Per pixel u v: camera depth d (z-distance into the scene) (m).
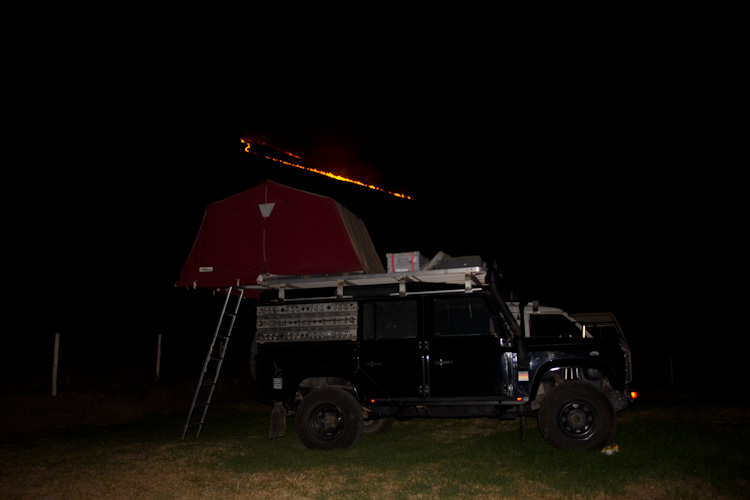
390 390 7.35
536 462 6.21
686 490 5.30
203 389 14.09
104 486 5.93
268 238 8.20
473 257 7.16
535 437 7.84
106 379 13.38
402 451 7.24
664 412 10.44
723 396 13.69
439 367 7.24
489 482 5.61
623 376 7.05
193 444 8.11
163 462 6.94
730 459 6.30
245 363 17.44
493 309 7.17
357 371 7.48
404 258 7.62
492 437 7.95
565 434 6.83
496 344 7.10
